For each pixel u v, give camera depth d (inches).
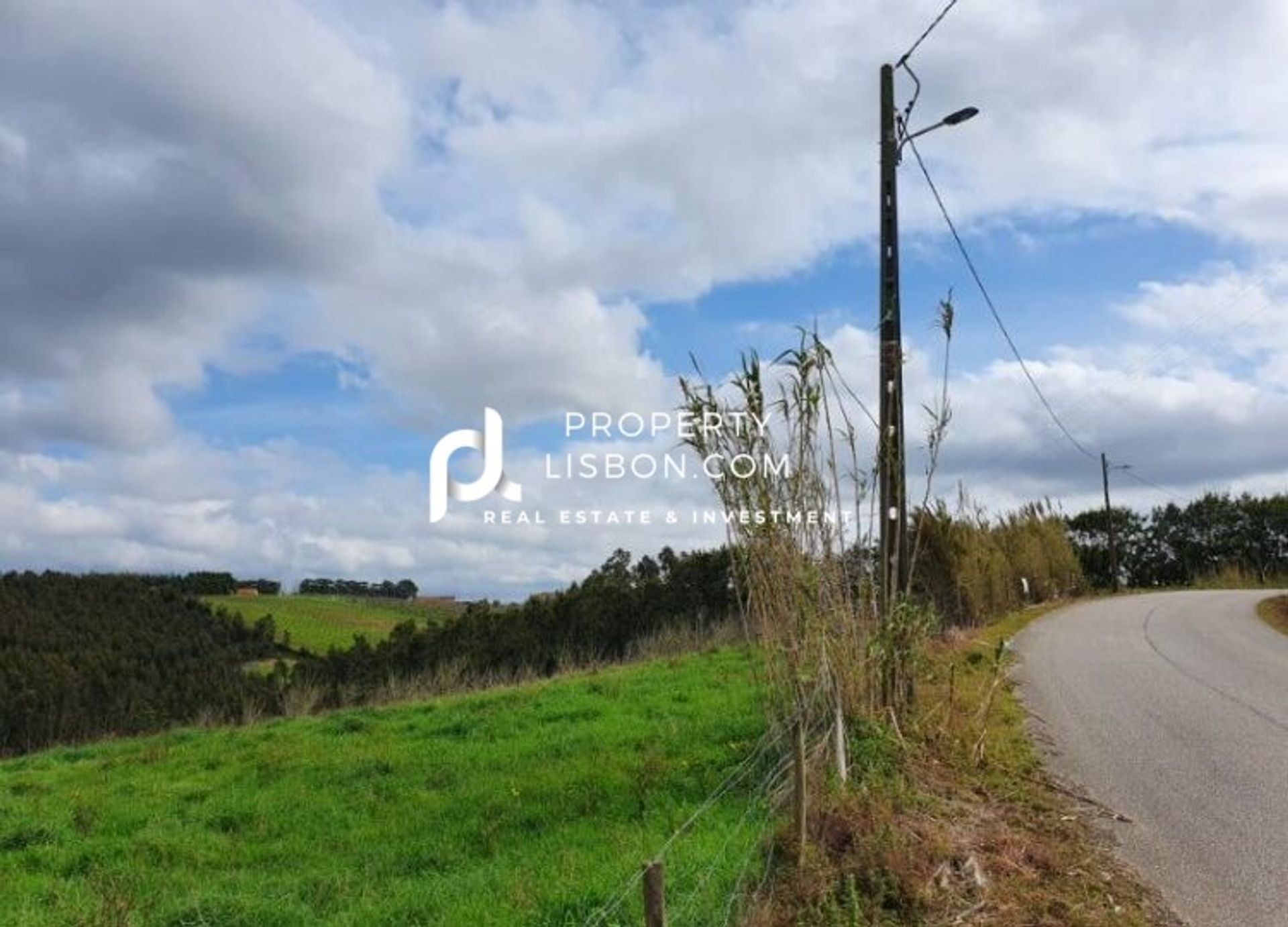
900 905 265.6
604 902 262.4
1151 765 417.7
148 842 410.3
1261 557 1835.6
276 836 423.5
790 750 334.6
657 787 389.4
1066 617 1013.8
